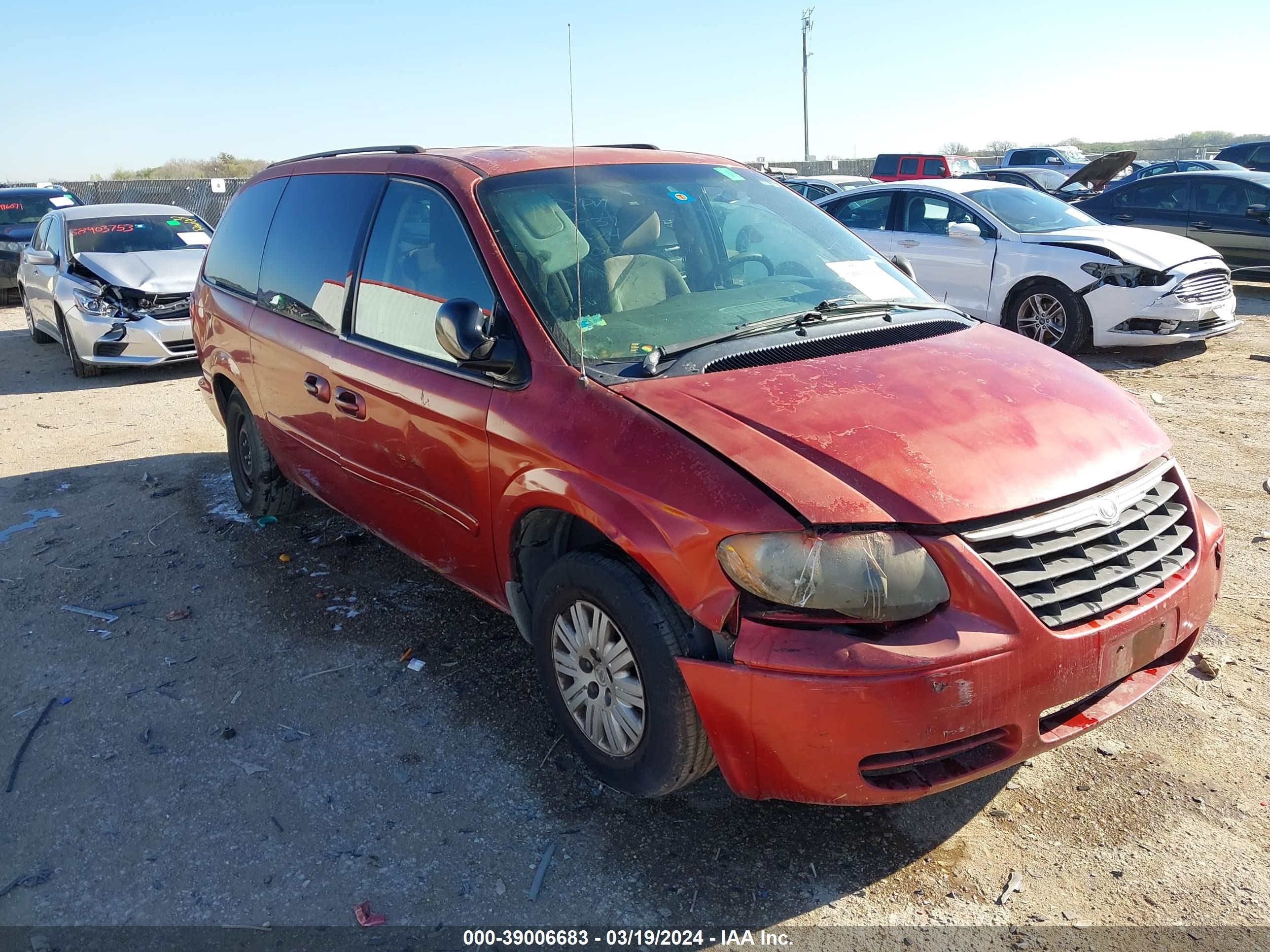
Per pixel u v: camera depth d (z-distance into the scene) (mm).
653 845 2826
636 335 3180
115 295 9383
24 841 2926
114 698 3705
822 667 2336
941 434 2650
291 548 5047
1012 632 2389
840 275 3818
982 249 9680
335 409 4043
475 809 3004
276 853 2838
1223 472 5801
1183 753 3164
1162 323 8828
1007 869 2693
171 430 7590
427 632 4129
